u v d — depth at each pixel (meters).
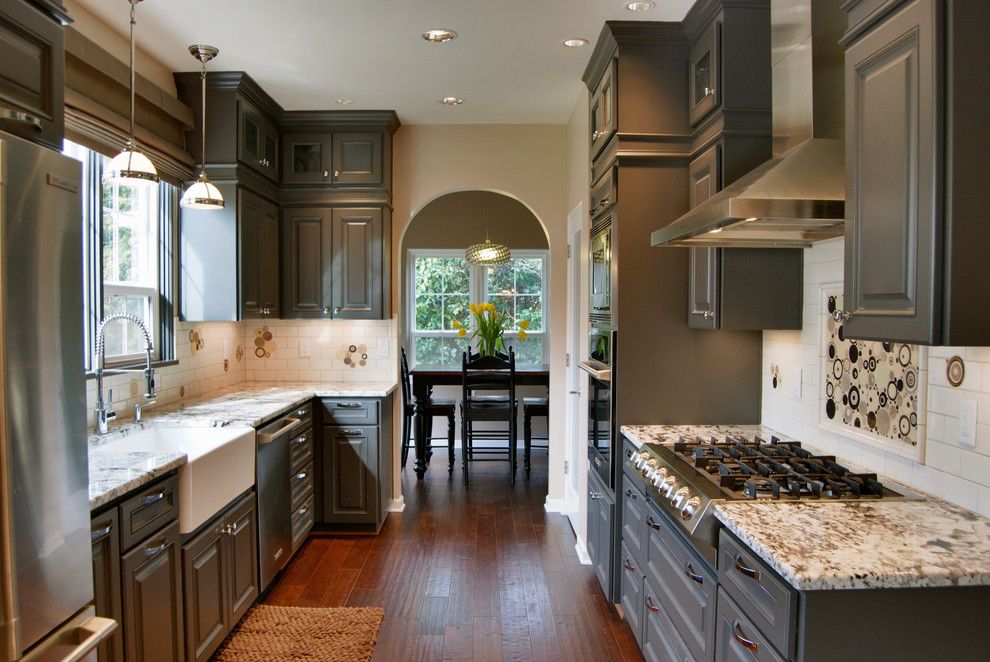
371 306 4.17
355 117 4.07
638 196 2.73
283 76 3.44
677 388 2.79
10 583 1.23
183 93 3.44
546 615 2.94
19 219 1.28
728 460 2.09
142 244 3.24
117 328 3.00
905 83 1.29
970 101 1.19
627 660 2.56
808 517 1.60
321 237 4.17
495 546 3.80
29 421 1.30
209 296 3.46
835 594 1.28
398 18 2.72
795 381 2.52
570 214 4.21
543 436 6.67
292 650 2.63
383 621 2.88
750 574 1.48
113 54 2.84
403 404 5.49
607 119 2.91
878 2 1.36
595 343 3.27
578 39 2.94
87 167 2.66
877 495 1.78
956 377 1.69
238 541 2.71
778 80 2.21
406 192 4.38
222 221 3.46
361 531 4.02
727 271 2.44
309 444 3.79
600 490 3.08
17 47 1.40
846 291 1.51
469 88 3.63
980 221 1.20
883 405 1.99
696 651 1.83
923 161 1.23
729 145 2.38
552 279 4.39
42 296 1.35
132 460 2.09
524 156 4.37
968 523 1.56
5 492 1.22
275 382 4.41
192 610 2.28
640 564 2.46
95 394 2.68
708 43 2.48
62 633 1.41
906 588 1.29
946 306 1.21
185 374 3.54
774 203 1.70
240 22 2.76
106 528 1.76
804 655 1.28
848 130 1.49
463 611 2.98
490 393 6.69
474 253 5.91
